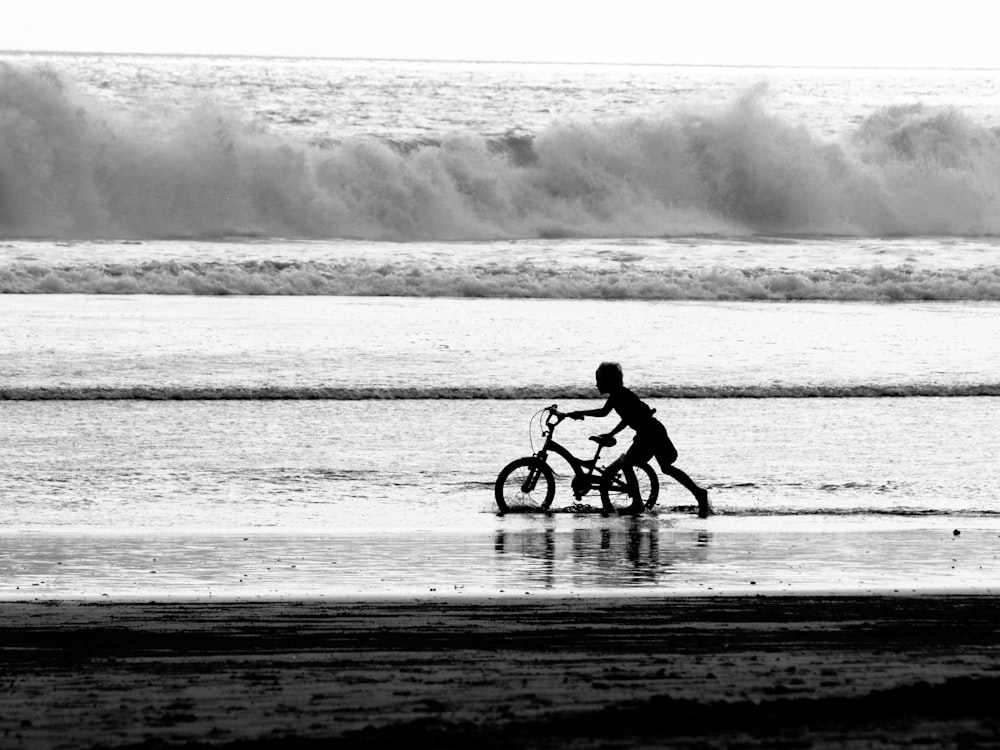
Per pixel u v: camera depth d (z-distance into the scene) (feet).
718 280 397.80
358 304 360.28
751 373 255.91
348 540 135.03
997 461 187.93
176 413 216.13
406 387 236.22
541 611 98.02
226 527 142.00
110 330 298.97
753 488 169.48
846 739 53.93
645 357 274.57
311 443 194.90
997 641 85.15
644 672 72.28
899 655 78.89
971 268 428.97
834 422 216.13
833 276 408.05
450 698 64.54
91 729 57.62
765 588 110.11
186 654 79.71
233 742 54.44
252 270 398.42
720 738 54.24
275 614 96.32
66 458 181.37
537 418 217.15
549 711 61.00
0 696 65.57
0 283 371.97
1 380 234.38
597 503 161.48
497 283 390.63
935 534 140.36
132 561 121.60
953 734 54.85
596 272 409.90
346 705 62.95
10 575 114.11
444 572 117.70
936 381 249.34
